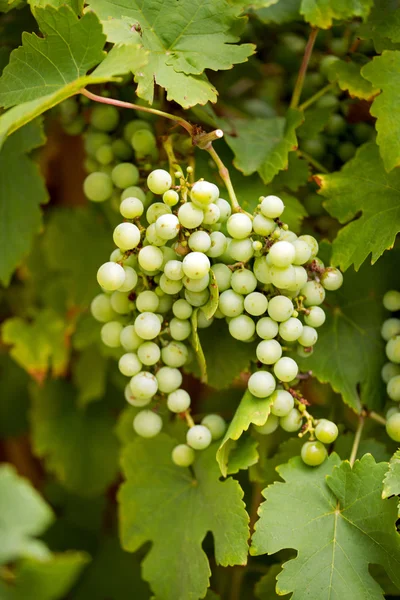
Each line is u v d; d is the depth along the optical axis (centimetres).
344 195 77
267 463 77
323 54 85
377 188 76
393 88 74
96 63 71
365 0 77
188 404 74
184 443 78
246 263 73
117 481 99
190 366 78
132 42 71
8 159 84
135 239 71
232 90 90
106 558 98
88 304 91
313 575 70
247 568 85
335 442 77
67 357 94
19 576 63
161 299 73
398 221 74
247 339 72
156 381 73
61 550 98
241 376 78
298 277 71
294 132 78
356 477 72
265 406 71
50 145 95
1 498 63
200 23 74
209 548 86
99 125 79
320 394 82
